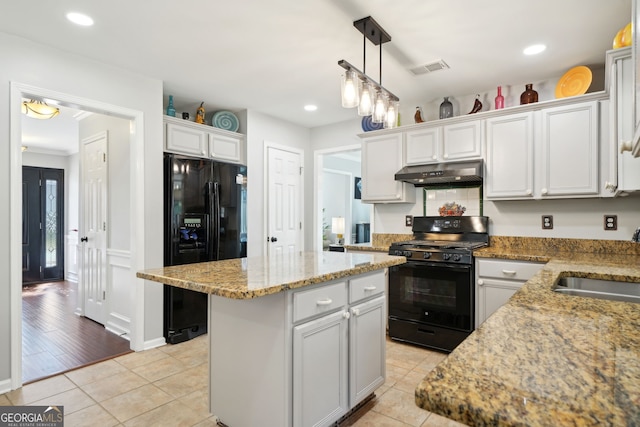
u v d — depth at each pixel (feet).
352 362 6.40
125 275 11.26
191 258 11.15
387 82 10.73
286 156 15.02
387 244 13.21
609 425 1.51
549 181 9.39
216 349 6.28
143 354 9.86
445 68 9.72
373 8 7.04
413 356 9.70
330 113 14.02
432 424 6.58
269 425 5.40
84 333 11.61
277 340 5.28
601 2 6.76
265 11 7.16
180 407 7.15
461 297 9.69
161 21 7.51
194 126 11.92
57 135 17.51
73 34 7.99
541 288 4.59
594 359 2.23
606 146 8.71
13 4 6.84
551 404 1.69
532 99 10.12
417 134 11.58
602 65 9.49
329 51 8.88
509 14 7.20
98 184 12.62
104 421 6.68
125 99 9.87
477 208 11.43
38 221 20.89
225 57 9.21
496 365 2.15
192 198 11.23
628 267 6.58
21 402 7.34
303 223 15.79
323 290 5.76
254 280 5.12
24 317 13.52
